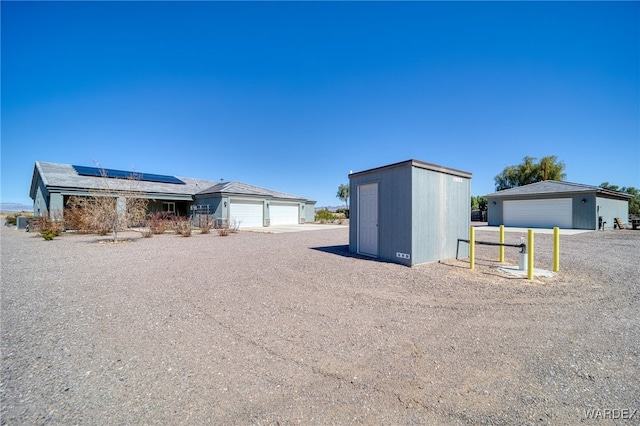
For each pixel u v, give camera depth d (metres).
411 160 7.20
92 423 1.94
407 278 6.03
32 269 6.92
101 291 5.11
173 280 5.89
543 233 16.14
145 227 20.59
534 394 2.27
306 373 2.58
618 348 3.03
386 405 2.15
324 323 3.73
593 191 17.92
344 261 7.93
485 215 32.91
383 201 8.12
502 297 4.79
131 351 2.97
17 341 3.17
